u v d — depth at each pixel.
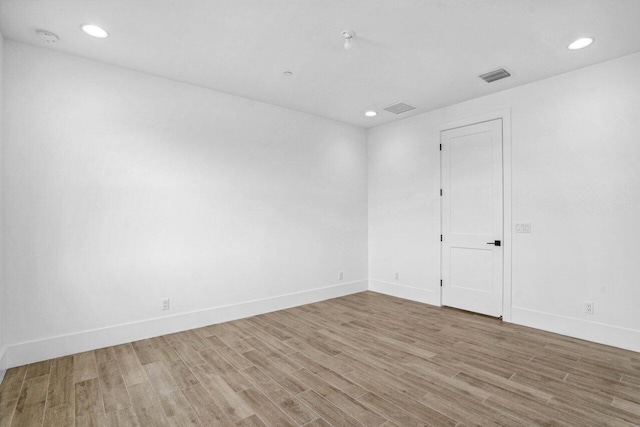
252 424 1.85
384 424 1.84
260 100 3.96
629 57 2.82
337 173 4.82
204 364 2.59
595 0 2.08
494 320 3.64
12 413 1.95
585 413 1.92
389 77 3.29
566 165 3.17
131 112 3.10
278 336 3.20
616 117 2.88
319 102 4.02
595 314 2.99
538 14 2.24
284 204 4.21
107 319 2.94
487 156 3.77
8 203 2.52
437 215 4.25
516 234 3.51
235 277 3.75
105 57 2.86
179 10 2.21
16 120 2.56
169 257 3.29
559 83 3.21
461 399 2.08
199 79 3.34
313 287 4.51
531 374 2.39
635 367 2.48
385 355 2.75
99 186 2.92
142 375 2.41
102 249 2.93
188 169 3.43
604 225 2.95
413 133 4.57
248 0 2.10
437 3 2.13
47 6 2.14
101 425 1.85
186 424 1.85
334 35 2.53
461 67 3.06
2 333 2.44
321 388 2.23
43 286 2.66
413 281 4.57
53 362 2.61
